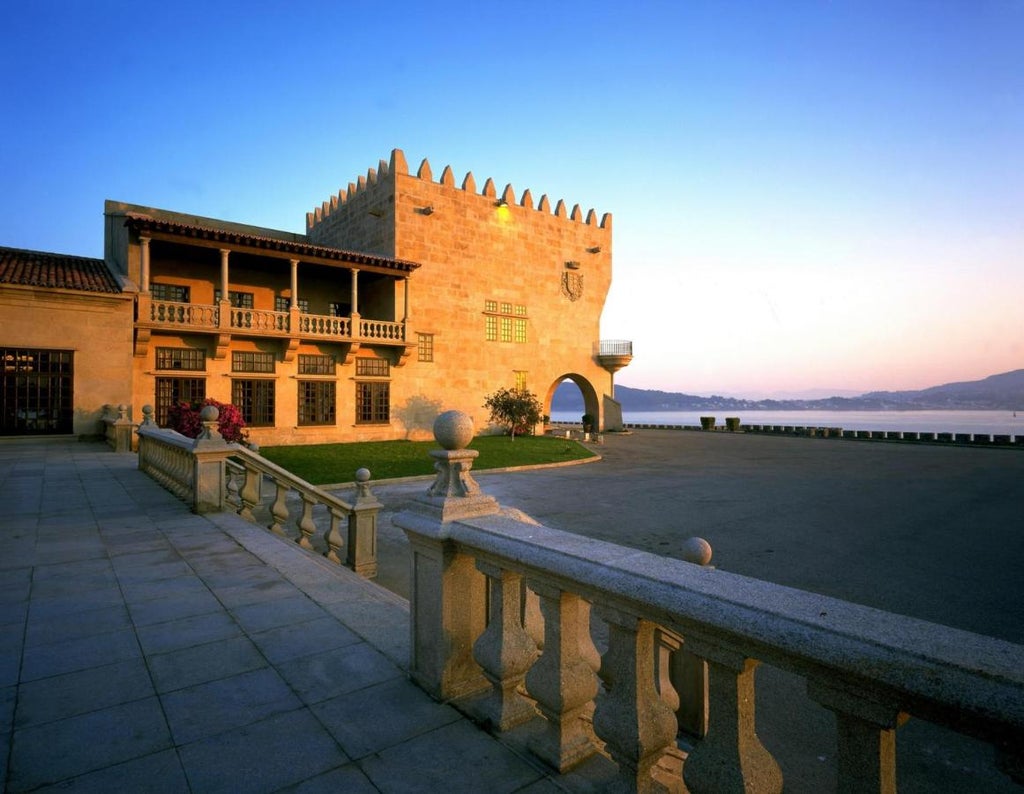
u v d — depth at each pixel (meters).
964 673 1.35
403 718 3.06
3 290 19.25
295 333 26.28
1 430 19.47
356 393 29.94
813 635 1.62
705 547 3.23
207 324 24.11
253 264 27.92
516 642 3.00
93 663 3.68
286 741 2.83
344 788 2.48
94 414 20.73
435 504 3.28
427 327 32.56
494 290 35.81
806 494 17.17
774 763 2.01
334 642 4.05
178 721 3.00
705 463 25.81
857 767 1.63
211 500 8.48
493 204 35.75
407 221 31.70
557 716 2.65
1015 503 15.74
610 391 43.56
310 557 6.29
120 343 21.25
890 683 1.45
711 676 2.01
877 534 12.02
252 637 4.13
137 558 6.16
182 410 19.94
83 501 9.42
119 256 25.50
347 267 27.80
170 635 4.15
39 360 20.02
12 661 3.70
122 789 2.44
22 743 2.77
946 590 8.41
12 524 7.74
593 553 2.52
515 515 3.51
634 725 2.24
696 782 2.01
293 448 25.78
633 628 2.24
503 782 2.54
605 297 42.50
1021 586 8.59
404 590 8.14
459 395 34.03
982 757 4.44
